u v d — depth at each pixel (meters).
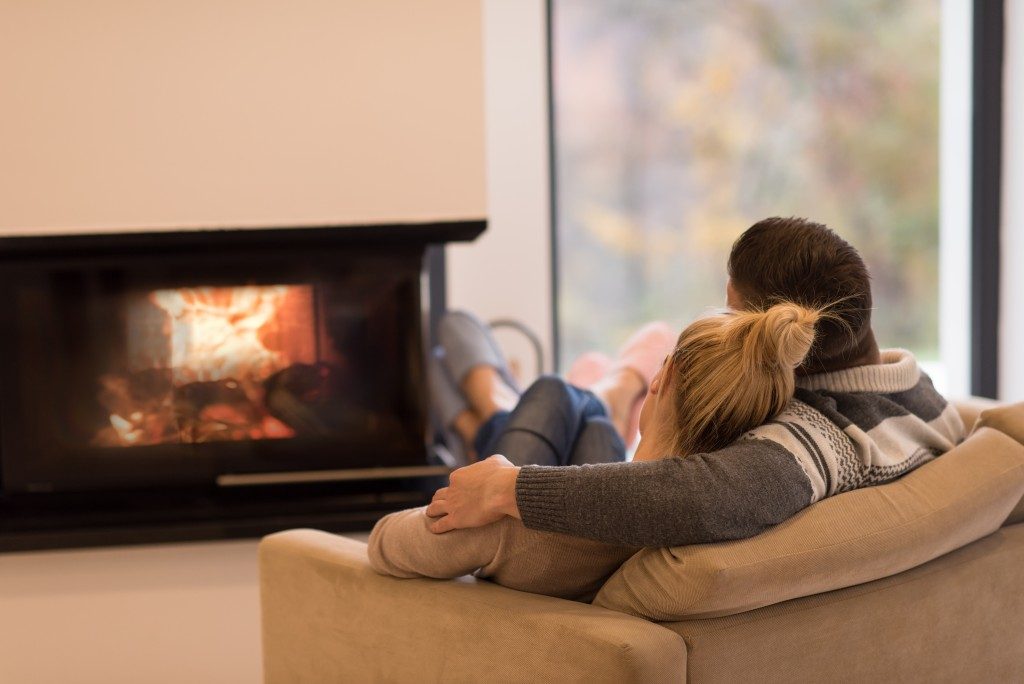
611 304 4.12
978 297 4.02
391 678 1.62
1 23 2.55
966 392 4.07
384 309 2.75
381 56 2.64
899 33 4.14
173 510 2.63
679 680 1.29
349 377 2.75
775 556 1.31
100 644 2.60
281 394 2.74
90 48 2.57
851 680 1.44
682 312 4.14
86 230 2.60
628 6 4.02
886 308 4.27
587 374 3.40
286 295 2.73
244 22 2.60
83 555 2.59
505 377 3.21
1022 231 3.91
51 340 2.68
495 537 1.47
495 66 3.76
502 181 3.78
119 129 2.59
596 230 4.09
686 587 1.28
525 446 2.14
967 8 3.96
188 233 2.62
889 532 1.40
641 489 1.31
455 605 1.50
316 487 2.81
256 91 2.62
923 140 4.19
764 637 1.35
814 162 4.16
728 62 4.09
